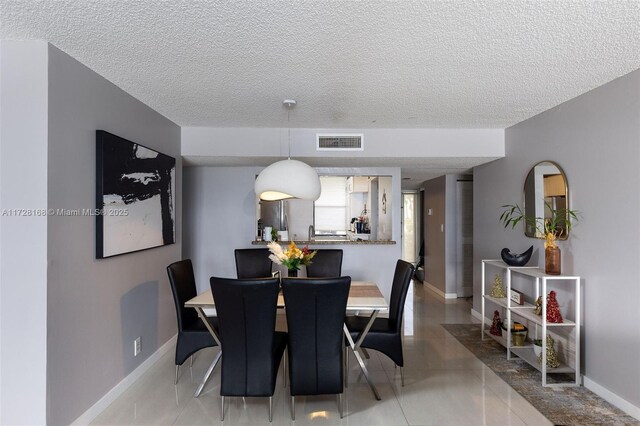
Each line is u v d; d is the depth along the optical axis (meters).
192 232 4.83
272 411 2.41
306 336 2.32
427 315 4.93
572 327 2.86
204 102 3.06
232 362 2.32
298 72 2.44
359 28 1.86
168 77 2.51
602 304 2.61
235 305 2.22
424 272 7.15
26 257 1.94
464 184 6.02
